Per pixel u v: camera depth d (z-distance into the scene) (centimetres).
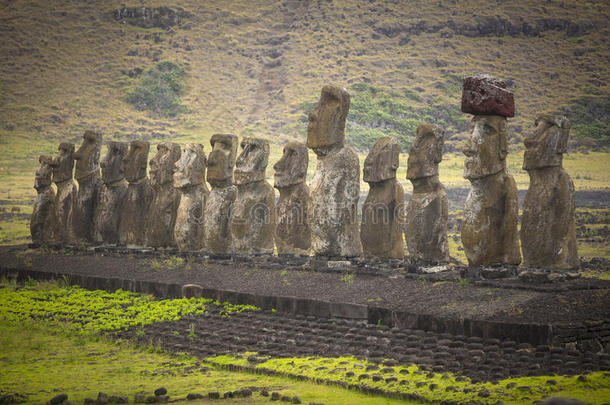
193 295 6969
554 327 4575
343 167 6956
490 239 5925
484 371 4316
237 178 7775
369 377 4438
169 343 5816
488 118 5972
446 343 4884
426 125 6450
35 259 9256
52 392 4591
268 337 5616
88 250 9325
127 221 8975
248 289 6625
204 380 4788
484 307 5125
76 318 6831
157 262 8138
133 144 9006
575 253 5694
